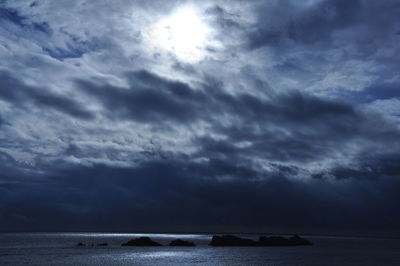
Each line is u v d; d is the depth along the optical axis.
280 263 79.19
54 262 80.00
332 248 150.25
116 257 94.00
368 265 76.12
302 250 129.62
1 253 108.19
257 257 95.19
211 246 157.12
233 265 74.81
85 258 90.69
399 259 93.06
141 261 83.06
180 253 109.75
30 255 100.31
